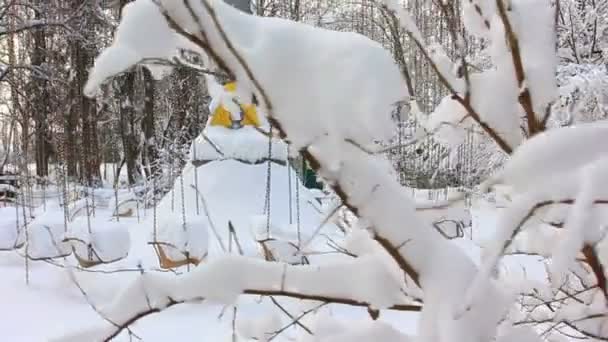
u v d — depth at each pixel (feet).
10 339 12.05
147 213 29.50
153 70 3.65
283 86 3.39
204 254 14.99
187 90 35.70
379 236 3.67
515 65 4.23
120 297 4.02
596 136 2.75
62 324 12.61
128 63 3.41
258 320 5.02
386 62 3.42
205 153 23.07
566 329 6.66
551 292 5.36
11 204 26.35
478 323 3.51
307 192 23.47
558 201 2.72
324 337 4.51
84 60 51.03
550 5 4.49
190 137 37.99
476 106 4.42
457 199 4.02
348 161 3.58
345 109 3.36
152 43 3.42
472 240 5.91
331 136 3.43
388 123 3.34
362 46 3.42
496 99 4.40
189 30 3.38
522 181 2.79
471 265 3.69
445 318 3.50
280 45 3.43
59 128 46.88
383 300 4.06
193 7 3.33
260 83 3.37
